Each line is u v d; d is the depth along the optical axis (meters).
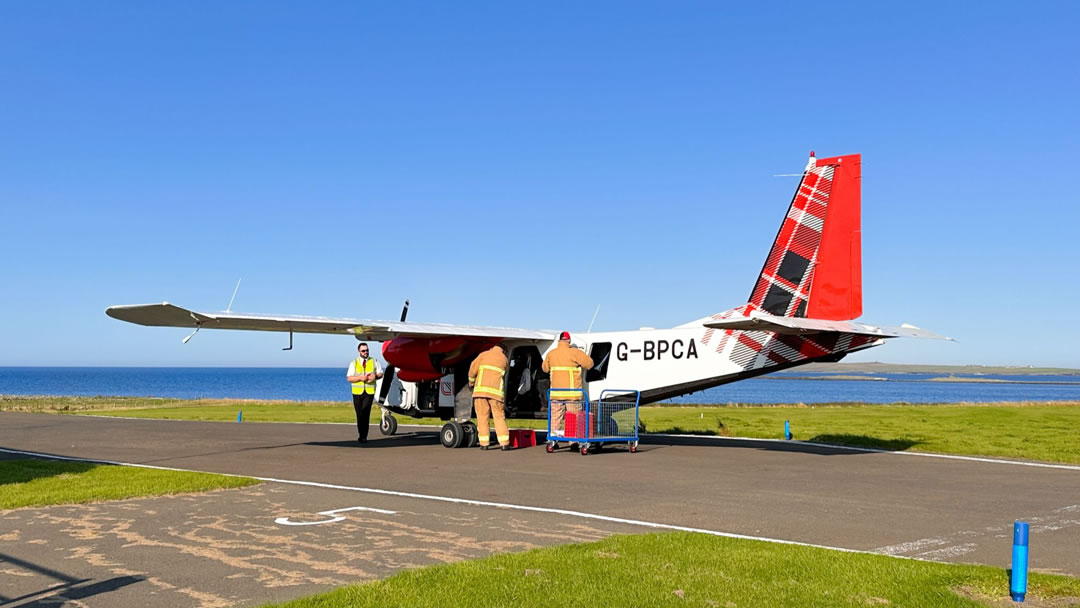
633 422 17.11
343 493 10.85
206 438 20.56
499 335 18.53
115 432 22.69
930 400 84.69
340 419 28.98
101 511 9.34
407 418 29.53
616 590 6.01
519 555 7.03
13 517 8.95
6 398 60.88
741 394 112.62
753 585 6.18
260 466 14.16
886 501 10.46
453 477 12.62
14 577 6.45
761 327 14.61
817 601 5.81
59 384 163.00
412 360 19.89
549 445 16.84
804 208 16.56
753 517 9.30
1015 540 5.93
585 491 11.16
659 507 9.89
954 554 7.57
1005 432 21.55
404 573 6.41
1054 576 6.57
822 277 16.25
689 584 6.18
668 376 17.95
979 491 11.38
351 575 6.52
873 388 156.75
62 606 5.69
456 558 7.10
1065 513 9.72
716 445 18.22
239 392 109.50
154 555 7.17
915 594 5.98
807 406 39.06
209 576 6.47
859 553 7.28
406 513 9.31
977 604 5.79
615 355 18.69
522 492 11.05
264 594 5.99
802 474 13.09
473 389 17.84
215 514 9.18
